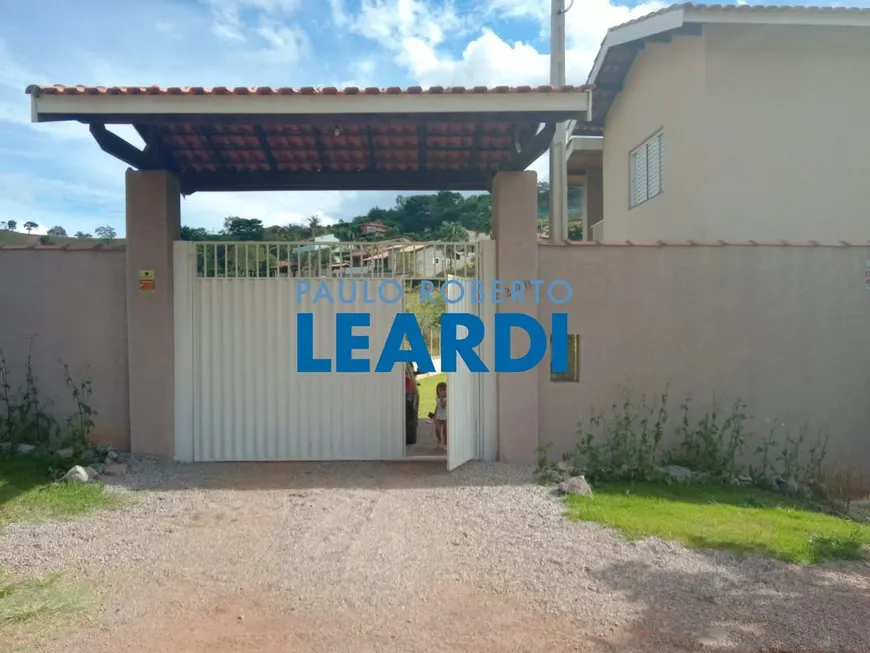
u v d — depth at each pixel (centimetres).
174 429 742
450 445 707
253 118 617
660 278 777
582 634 379
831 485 748
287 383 750
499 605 414
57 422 744
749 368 786
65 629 377
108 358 748
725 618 398
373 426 754
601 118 1473
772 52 1014
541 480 682
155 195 731
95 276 746
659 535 531
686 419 778
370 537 525
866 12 979
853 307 796
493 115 630
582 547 506
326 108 620
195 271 745
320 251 751
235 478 683
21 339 745
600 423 773
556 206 1023
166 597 420
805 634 379
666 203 1121
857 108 1023
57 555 477
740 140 1012
